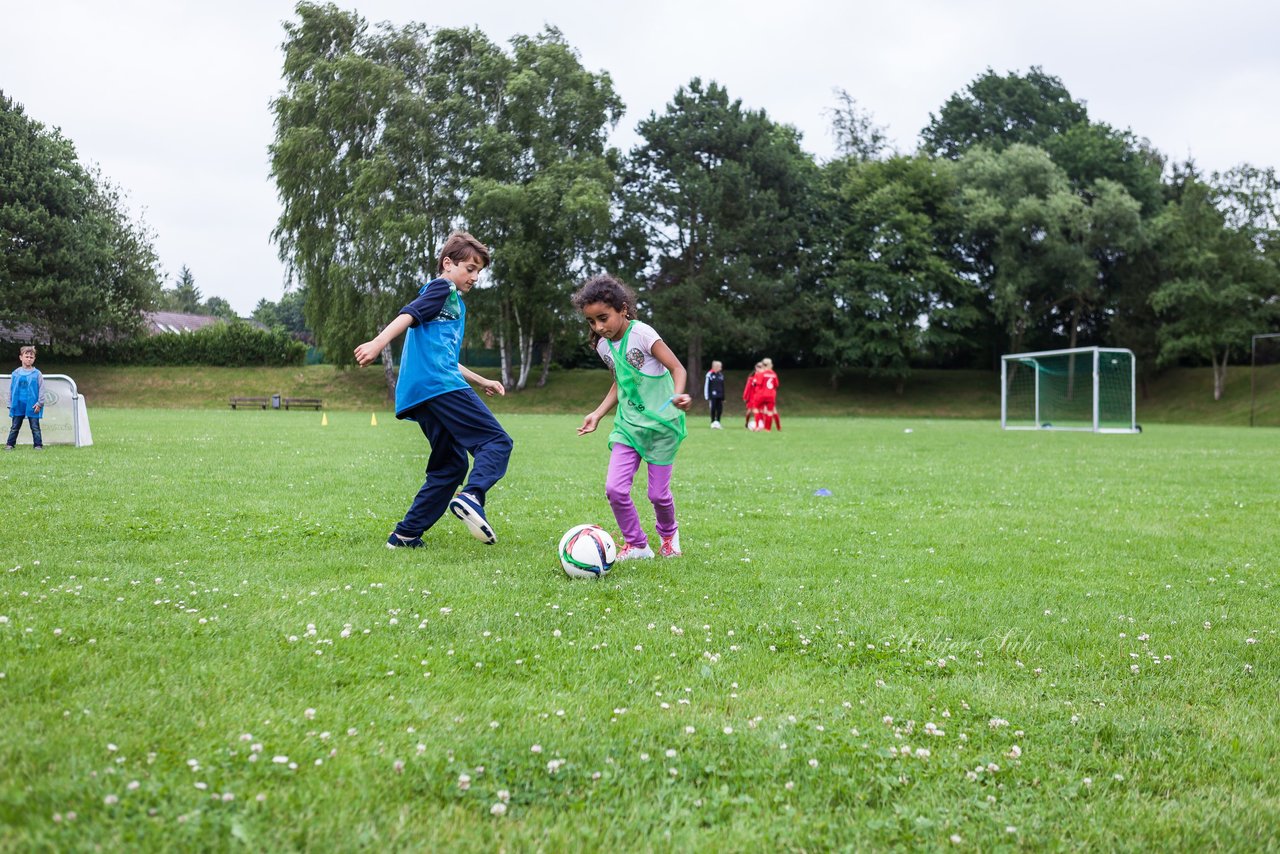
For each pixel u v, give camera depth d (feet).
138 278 170.91
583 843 7.01
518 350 192.54
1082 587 17.06
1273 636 13.73
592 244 154.51
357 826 7.07
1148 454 56.70
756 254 163.02
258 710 9.39
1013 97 198.90
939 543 21.89
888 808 7.85
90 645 11.35
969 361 198.49
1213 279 159.43
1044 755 9.04
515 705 9.92
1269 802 8.10
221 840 6.77
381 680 10.62
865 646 12.62
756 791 8.04
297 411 140.05
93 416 101.81
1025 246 168.04
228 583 15.60
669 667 11.51
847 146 189.16
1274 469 44.78
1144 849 7.27
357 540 20.75
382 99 141.59
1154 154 191.93
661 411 19.22
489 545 20.58
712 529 23.59
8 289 149.59
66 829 6.72
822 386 184.96
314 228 143.95
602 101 157.48
